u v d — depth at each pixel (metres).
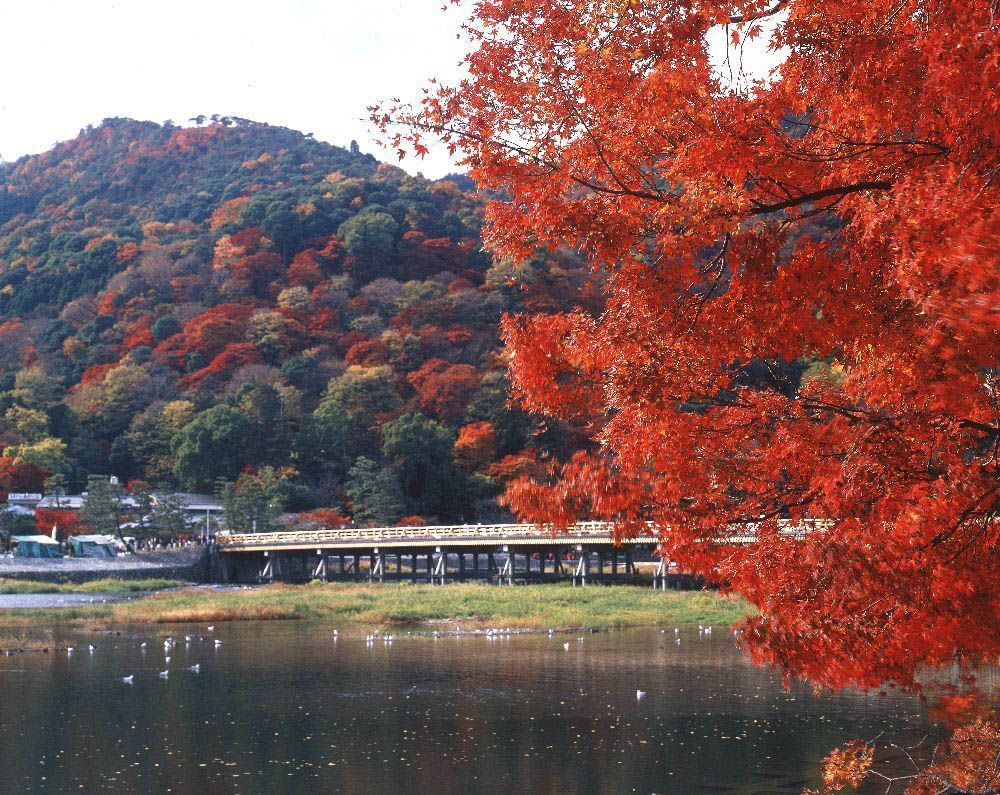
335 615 48.66
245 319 138.12
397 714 23.20
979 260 4.84
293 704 24.52
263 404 113.75
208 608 48.88
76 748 19.84
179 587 71.38
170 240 173.00
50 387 128.12
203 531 88.19
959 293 5.11
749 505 7.79
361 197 166.00
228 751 19.58
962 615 6.51
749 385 7.99
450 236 159.88
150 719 22.75
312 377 125.00
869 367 7.54
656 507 7.89
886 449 7.03
